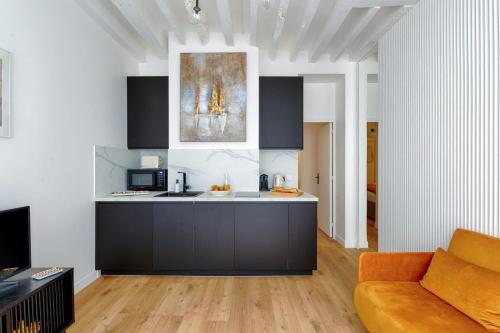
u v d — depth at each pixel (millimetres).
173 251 3094
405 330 1404
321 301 2537
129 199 3062
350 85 4223
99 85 3080
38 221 2223
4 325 1374
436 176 2336
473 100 1959
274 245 3098
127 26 3389
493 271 1516
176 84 3576
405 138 2795
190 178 3609
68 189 2594
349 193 4258
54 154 2406
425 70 2484
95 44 3000
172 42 3561
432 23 2385
